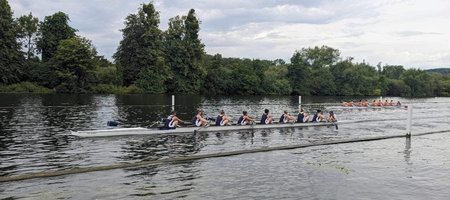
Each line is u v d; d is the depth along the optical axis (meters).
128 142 25.64
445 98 143.62
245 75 117.56
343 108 69.56
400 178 17.78
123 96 84.81
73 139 26.06
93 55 94.94
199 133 30.42
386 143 28.17
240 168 18.94
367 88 146.12
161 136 28.45
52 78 90.25
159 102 69.19
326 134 32.47
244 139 28.30
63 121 36.28
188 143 25.91
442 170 19.53
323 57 150.50
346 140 28.47
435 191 15.86
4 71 86.38
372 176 18.02
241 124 33.19
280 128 35.06
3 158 19.98
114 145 24.45
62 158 20.38
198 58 111.94
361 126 39.81
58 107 51.44
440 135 33.66
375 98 126.75
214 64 120.81
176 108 57.56
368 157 22.52
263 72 125.06
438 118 53.34
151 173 17.62
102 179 16.42
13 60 88.94
